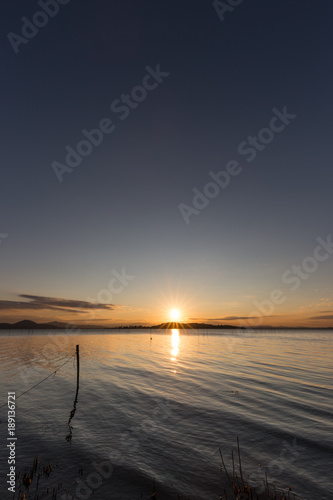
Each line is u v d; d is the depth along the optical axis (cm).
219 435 1658
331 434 1650
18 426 1803
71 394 2647
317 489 1105
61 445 1523
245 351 7475
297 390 2772
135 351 7325
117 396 2569
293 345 10144
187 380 3309
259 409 2150
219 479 1185
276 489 1105
